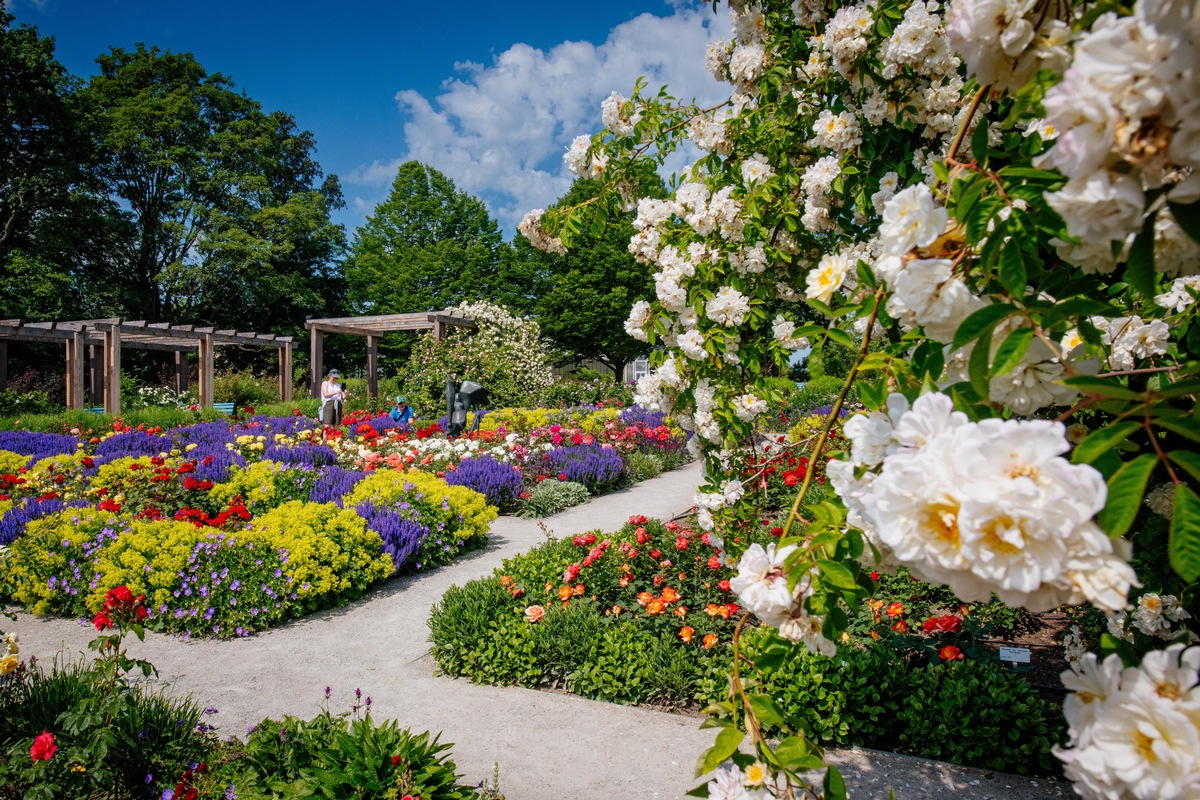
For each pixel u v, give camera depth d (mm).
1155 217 833
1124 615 2246
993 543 743
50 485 7535
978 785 2760
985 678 3113
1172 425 802
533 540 6992
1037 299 1081
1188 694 749
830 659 3219
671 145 3256
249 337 18672
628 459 10977
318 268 34531
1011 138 1576
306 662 4168
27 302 22812
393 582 5723
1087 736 789
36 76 21938
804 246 2859
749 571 1292
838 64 2295
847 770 2891
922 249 1085
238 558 4883
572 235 3164
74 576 4918
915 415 883
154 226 29453
